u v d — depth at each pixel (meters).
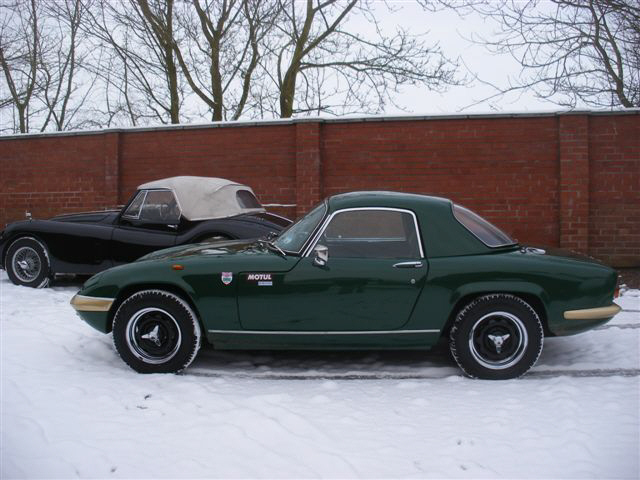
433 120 9.91
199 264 4.52
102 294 4.59
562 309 4.36
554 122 9.59
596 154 9.46
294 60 15.56
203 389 4.06
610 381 4.26
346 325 4.41
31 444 3.15
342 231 4.58
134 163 11.10
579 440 3.19
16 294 7.58
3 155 11.84
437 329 4.40
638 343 5.30
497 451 3.09
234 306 4.45
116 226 7.84
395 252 4.57
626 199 9.40
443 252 4.44
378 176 10.09
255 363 4.93
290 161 10.44
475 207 9.80
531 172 9.65
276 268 4.42
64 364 4.68
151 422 3.46
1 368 4.52
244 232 7.38
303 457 3.00
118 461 2.95
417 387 4.19
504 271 4.33
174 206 7.70
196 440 3.19
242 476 2.79
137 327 4.52
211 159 10.74
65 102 18.94
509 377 4.35
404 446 3.16
